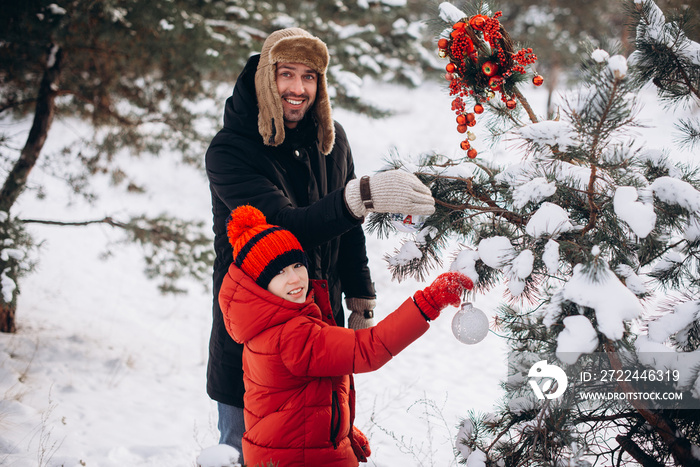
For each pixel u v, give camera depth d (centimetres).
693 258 179
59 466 277
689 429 179
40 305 589
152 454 319
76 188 531
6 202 455
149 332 566
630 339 173
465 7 192
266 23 593
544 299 184
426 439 335
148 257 518
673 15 184
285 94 209
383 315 630
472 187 189
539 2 1472
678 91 189
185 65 484
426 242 195
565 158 171
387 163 199
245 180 199
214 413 392
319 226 179
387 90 1817
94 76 519
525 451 190
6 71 481
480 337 169
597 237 165
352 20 657
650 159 182
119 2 455
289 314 175
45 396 378
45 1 421
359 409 390
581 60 158
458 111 183
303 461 175
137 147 552
